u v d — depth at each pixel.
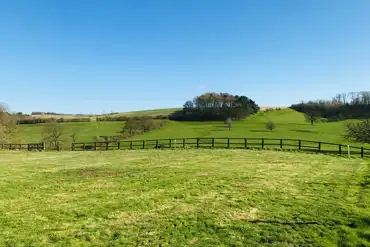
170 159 27.08
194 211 11.78
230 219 10.82
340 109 123.69
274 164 23.27
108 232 9.77
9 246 8.70
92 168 22.58
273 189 15.02
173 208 12.20
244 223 10.38
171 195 14.14
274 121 107.31
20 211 11.92
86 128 83.88
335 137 64.81
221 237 9.27
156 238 9.26
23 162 27.25
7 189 15.57
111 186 16.20
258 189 15.02
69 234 9.62
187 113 111.94
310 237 9.07
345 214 11.00
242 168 21.36
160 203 12.91
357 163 23.92
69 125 88.56
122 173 20.09
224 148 36.12
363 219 10.38
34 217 11.20
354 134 41.97
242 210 11.80
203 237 9.28
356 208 11.67
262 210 11.74
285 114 126.06
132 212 11.75
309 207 11.98
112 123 91.38
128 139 64.12
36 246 8.73
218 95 118.75
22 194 14.59
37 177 19.05
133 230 9.94
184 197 13.79
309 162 24.34
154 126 84.31
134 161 26.31
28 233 9.67
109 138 66.56
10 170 22.03
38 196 14.20
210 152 32.25
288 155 29.00
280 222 10.38
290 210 11.64
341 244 8.55
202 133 73.19
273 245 8.62
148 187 15.82
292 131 77.94
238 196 13.80
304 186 15.66
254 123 101.94
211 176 18.42
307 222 10.30
